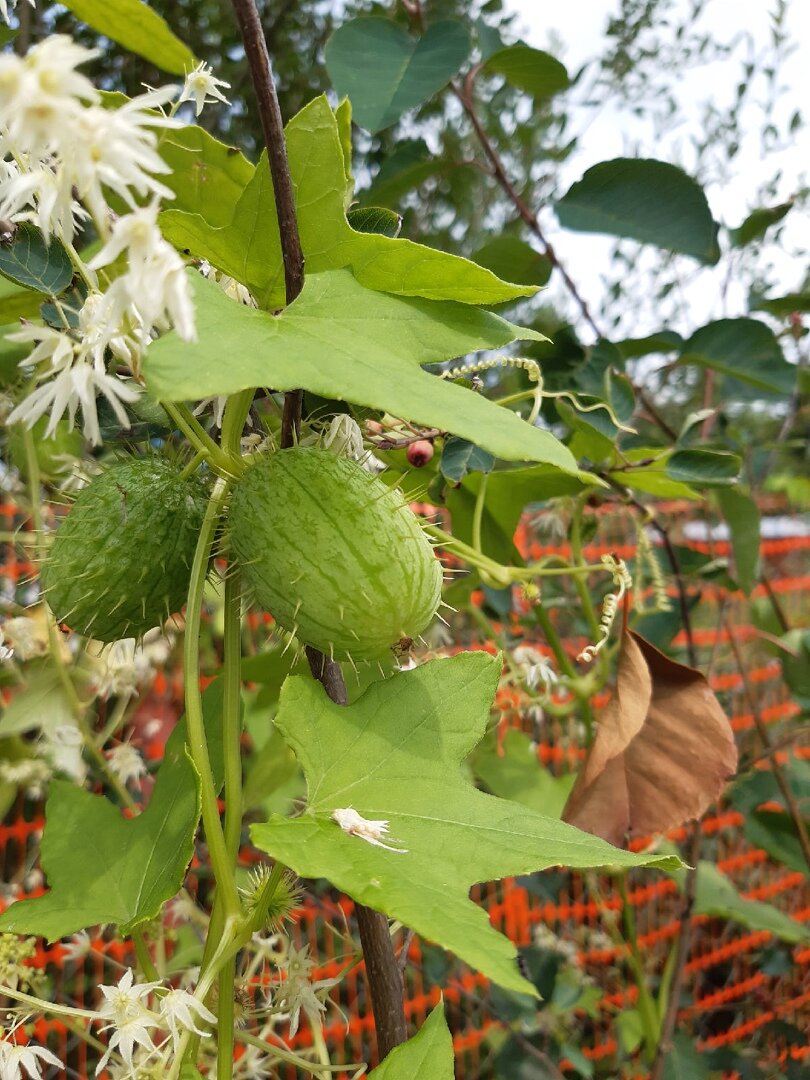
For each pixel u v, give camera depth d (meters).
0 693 0.33
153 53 0.14
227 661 0.15
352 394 0.11
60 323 0.17
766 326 0.30
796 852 0.35
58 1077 0.33
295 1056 0.17
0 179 0.13
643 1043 0.37
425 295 0.14
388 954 0.16
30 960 0.31
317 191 0.14
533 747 0.35
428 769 0.14
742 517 0.31
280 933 0.20
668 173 0.28
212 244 0.15
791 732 0.34
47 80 0.09
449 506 0.26
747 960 0.50
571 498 0.31
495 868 0.12
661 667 0.22
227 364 0.10
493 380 0.47
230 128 0.49
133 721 0.35
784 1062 0.40
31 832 0.39
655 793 0.22
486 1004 0.36
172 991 0.14
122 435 0.18
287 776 0.29
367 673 0.21
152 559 0.15
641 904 0.49
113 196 0.16
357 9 0.51
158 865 0.15
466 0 0.48
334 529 0.14
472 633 0.41
